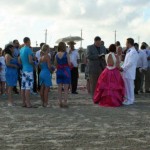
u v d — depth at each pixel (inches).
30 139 327.0
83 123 406.6
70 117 446.3
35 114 470.0
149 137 337.4
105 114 471.2
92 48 596.7
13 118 438.6
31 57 523.8
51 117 446.3
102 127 383.6
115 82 553.3
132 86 573.3
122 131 363.3
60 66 530.6
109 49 568.1
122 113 480.7
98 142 316.5
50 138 331.3
